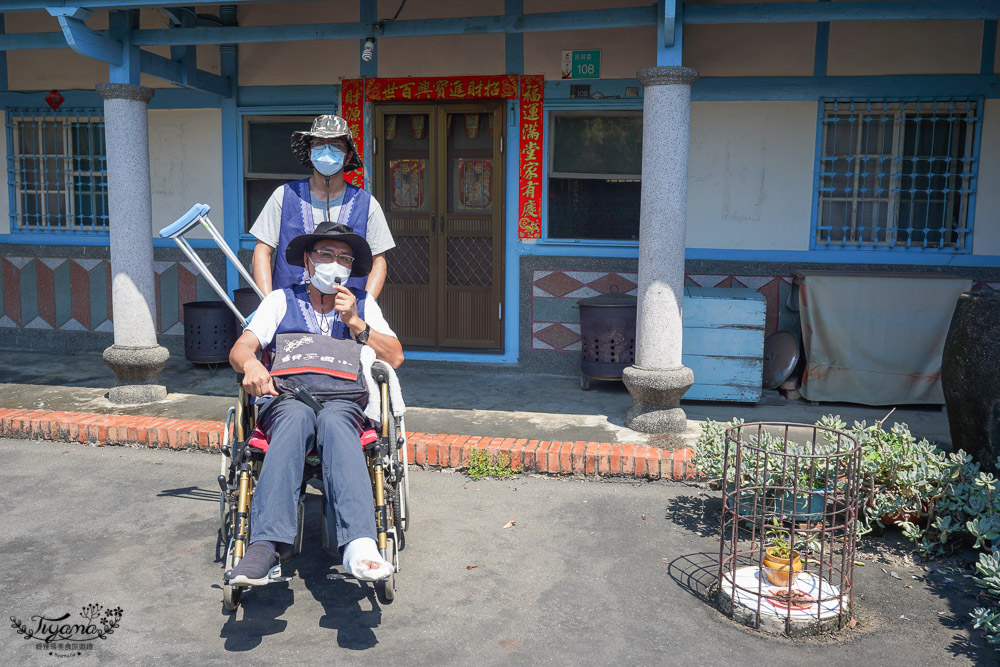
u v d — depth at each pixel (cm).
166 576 367
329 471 319
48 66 802
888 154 676
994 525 357
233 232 785
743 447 414
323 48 740
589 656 305
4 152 826
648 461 493
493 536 415
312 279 357
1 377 720
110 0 551
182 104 779
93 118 805
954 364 436
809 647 314
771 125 680
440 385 693
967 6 505
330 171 407
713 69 681
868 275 643
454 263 747
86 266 827
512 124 711
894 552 401
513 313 735
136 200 615
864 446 415
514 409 614
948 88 652
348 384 350
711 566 382
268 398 342
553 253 721
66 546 398
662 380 542
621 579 369
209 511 446
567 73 699
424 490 481
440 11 718
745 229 695
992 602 350
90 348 837
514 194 721
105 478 498
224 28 606
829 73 667
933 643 318
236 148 772
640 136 705
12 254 841
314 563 383
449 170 738
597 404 631
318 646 310
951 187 670
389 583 333
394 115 741
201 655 303
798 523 407
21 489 477
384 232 432
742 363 627
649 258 544
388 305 763
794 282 675
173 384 695
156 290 812
